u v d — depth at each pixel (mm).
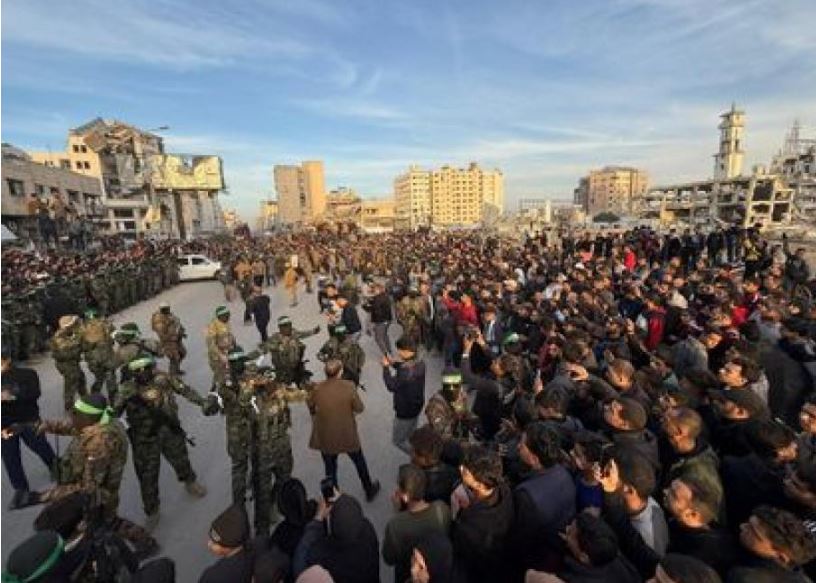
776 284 8914
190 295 20875
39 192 37719
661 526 2705
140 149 54406
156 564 2406
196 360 11055
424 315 10695
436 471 3289
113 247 28828
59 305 11828
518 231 44594
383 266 21156
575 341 5191
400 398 5195
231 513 2682
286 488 3035
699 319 7023
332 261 21844
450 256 17922
